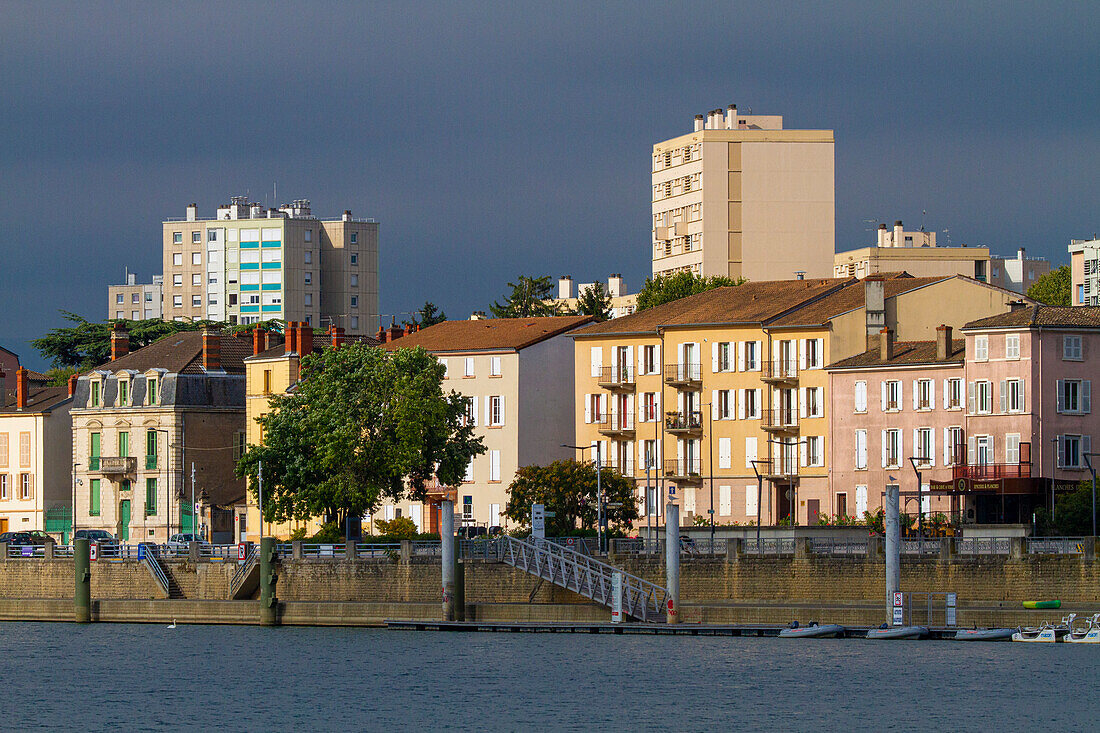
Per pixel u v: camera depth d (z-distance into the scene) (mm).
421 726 172875
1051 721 167750
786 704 177875
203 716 180875
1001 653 197875
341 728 173250
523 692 188000
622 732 168125
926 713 171875
